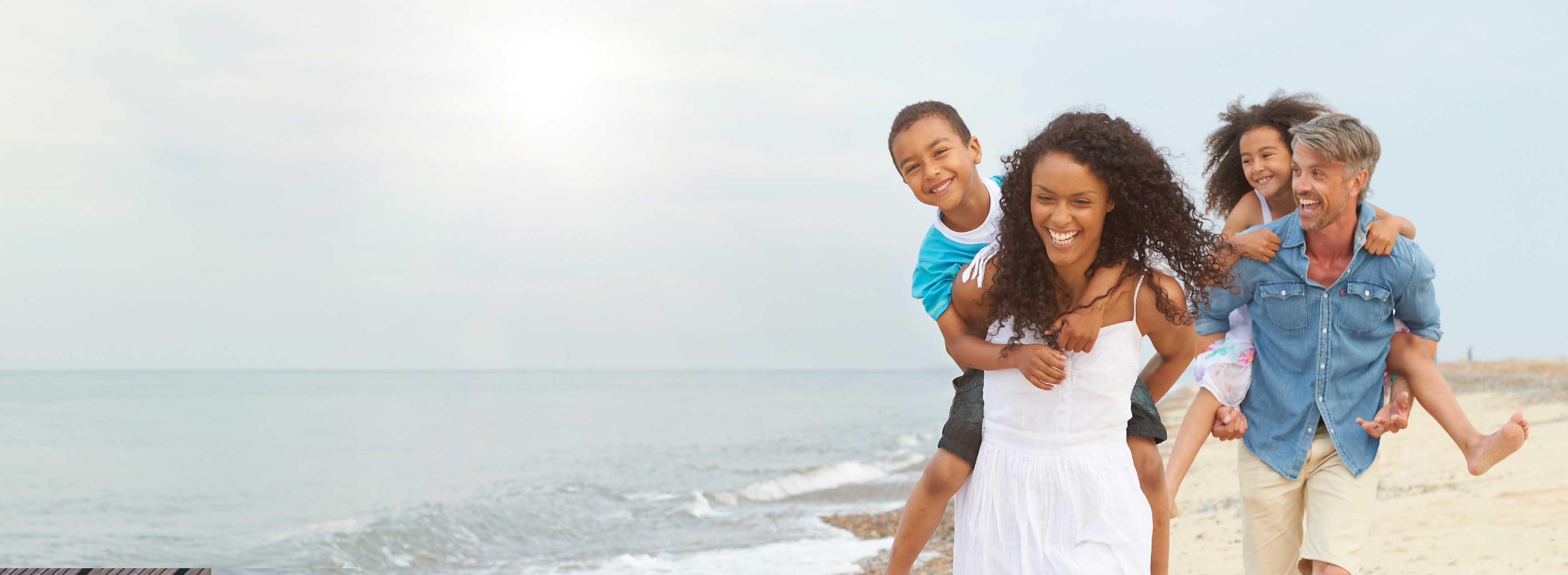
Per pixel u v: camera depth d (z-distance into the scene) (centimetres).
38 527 1997
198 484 2423
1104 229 217
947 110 275
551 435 3441
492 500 1521
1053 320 220
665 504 1421
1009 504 229
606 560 962
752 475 1953
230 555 1416
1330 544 293
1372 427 293
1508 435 271
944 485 247
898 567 263
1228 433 313
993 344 235
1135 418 249
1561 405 1312
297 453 2975
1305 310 298
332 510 1688
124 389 6412
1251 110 334
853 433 3238
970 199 266
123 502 2241
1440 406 293
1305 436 301
